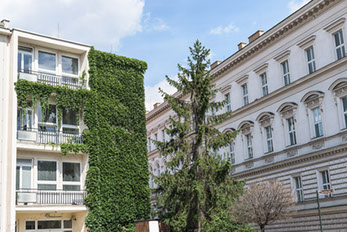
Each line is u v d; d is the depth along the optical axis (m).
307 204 32.34
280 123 36.41
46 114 28.27
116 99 30.72
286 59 36.28
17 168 26.16
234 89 42.84
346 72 30.41
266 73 38.59
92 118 28.94
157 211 30.19
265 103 38.41
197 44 30.03
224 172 27.39
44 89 27.30
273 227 35.38
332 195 30.62
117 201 28.58
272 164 36.38
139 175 30.25
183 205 27.72
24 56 28.30
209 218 27.14
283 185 29.28
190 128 28.97
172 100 29.55
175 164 28.38
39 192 26.05
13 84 26.41
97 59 30.59
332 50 31.80
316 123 33.12
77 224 27.95
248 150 40.72
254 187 27.97
